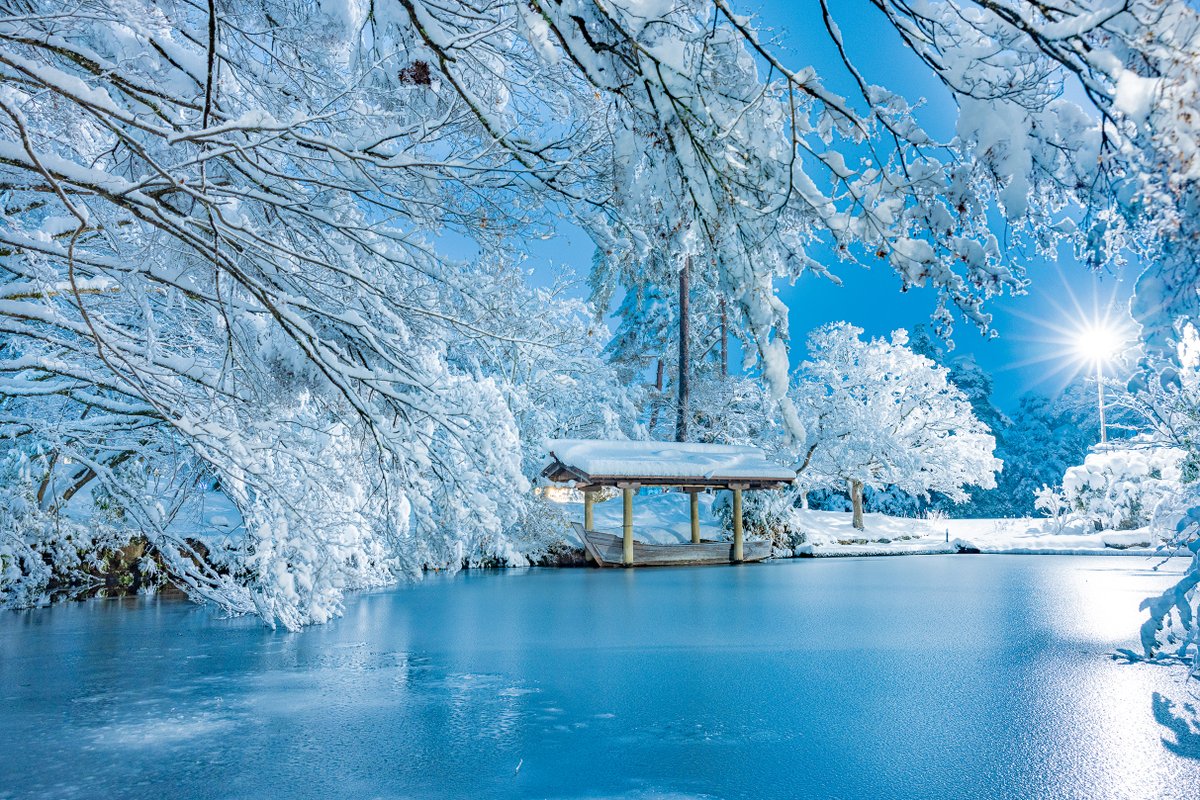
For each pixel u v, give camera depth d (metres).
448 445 9.44
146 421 11.34
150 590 16.80
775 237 4.63
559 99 6.69
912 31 3.84
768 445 36.56
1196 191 2.99
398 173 6.68
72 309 9.67
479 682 6.60
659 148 4.63
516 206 6.83
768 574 21.02
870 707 5.46
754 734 4.82
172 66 6.28
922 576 18.92
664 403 43.16
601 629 10.02
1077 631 9.09
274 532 10.24
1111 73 3.16
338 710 5.67
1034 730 4.78
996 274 3.89
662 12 4.19
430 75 5.68
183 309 9.40
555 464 29.69
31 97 6.28
